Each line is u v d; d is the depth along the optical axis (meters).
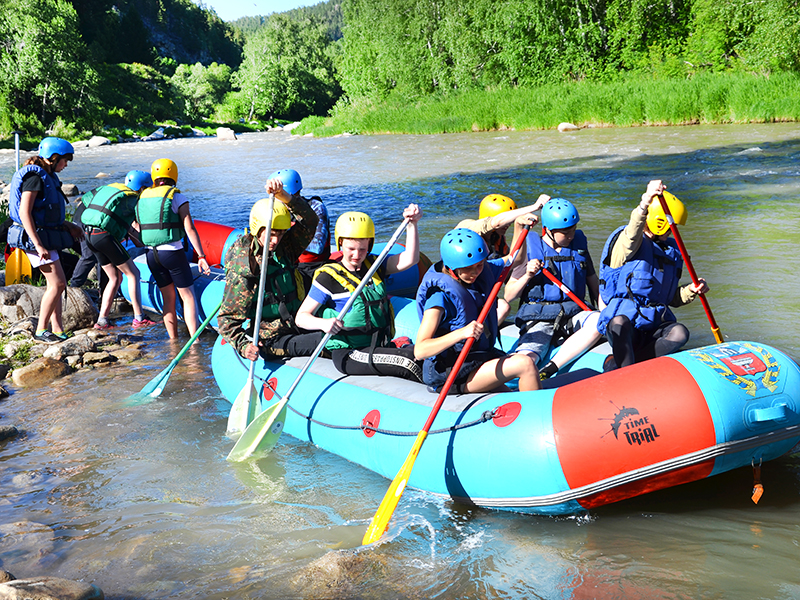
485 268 3.50
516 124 29.19
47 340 5.93
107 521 3.20
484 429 3.15
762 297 5.87
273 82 79.31
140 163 25.70
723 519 2.96
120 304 7.52
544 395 3.12
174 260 6.03
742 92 23.39
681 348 3.65
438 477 3.28
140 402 4.76
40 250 5.71
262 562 2.83
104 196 6.41
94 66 60.50
